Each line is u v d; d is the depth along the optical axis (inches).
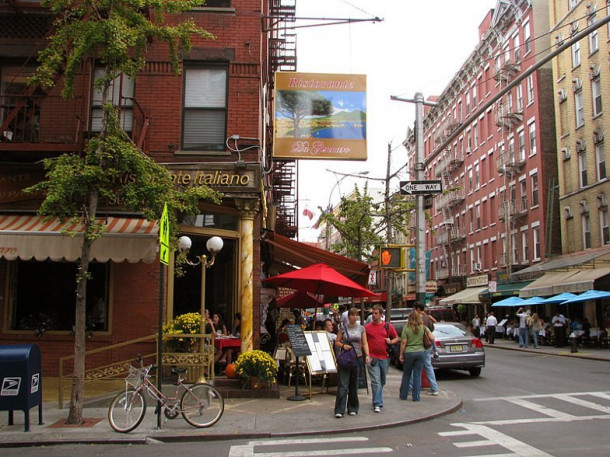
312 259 614.9
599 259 1090.1
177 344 437.1
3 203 511.2
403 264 605.3
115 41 367.9
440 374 659.4
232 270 562.6
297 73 611.8
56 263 517.3
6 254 438.0
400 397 447.5
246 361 449.7
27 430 339.6
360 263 625.0
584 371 657.6
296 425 353.1
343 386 376.2
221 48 556.1
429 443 312.5
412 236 2352.4
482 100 1804.9
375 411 393.7
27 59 528.1
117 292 508.7
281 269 776.3
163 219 352.2
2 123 532.4
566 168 1322.6
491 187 1732.3
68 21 442.0
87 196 422.9
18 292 510.9
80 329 366.3
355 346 394.0
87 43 373.4
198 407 351.9
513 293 1403.8
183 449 306.8
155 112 543.2
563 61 1328.7
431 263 2356.1
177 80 549.0
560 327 1077.8
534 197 1471.5
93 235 362.0
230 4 571.8
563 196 1323.8
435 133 2310.5
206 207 536.4
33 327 505.4
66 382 486.0
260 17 566.9
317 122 606.2
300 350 440.5
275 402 430.9
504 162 1594.5
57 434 331.6
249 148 543.2
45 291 513.0
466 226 1951.3
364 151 604.7
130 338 501.7
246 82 554.9
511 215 1520.7
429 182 593.9
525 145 1508.4
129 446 316.2
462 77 1951.3
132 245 448.5
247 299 518.3
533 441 311.7
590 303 1177.4
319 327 969.5
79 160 371.6
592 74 1201.4
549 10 1392.7
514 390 513.7
